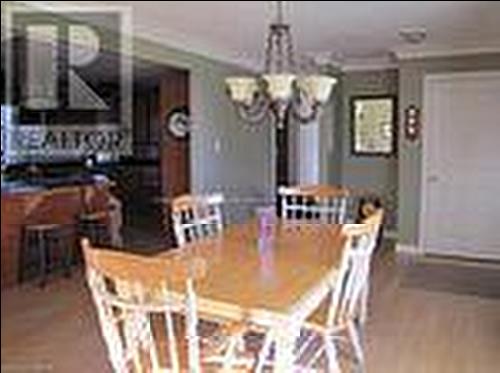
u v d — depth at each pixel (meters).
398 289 4.31
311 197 3.94
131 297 1.96
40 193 4.67
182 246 2.97
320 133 6.56
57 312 3.75
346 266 2.48
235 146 4.81
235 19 2.44
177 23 2.53
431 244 4.31
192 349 1.96
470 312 3.85
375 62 6.01
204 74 4.11
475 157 3.58
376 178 6.65
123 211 5.11
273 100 2.90
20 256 4.43
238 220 4.62
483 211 3.68
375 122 6.66
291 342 2.11
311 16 2.38
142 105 5.41
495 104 3.36
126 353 2.12
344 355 3.12
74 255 4.84
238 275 2.41
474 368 3.03
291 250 2.85
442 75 3.76
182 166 4.88
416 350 3.26
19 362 3.03
